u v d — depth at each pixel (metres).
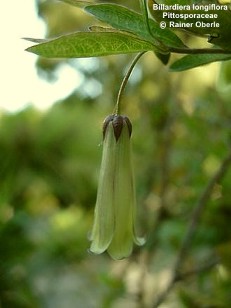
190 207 0.20
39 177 0.32
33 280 0.24
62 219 0.27
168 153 0.22
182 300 0.19
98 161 0.33
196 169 0.20
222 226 0.19
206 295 0.19
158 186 0.24
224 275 0.19
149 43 0.10
